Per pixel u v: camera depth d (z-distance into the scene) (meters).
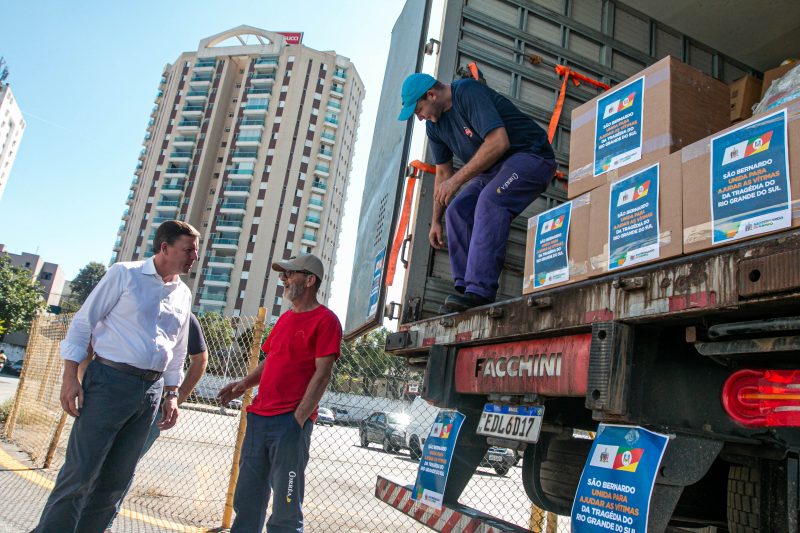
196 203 72.19
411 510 2.51
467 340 2.47
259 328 5.02
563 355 1.97
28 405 7.74
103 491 2.80
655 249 1.76
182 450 8.53
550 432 2.52
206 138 74.38
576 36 3.73
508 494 7.84
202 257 69.12
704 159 1.65
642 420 1.62
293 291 3.02
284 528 2.74
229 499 4.62
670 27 4.05
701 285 1.45
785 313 1.38
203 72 77.62
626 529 1.48
